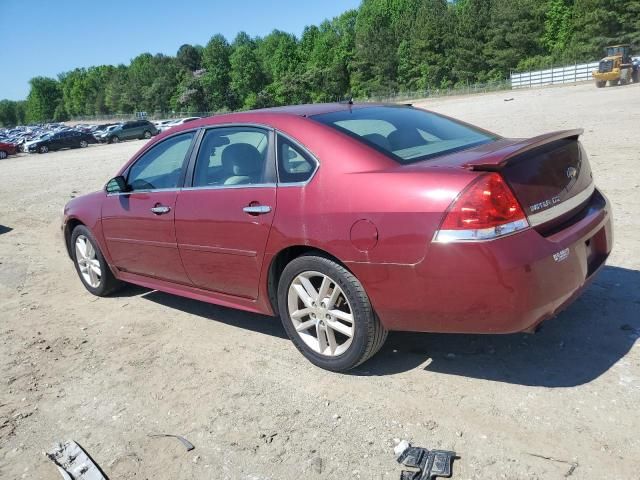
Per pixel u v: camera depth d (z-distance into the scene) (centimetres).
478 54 8050
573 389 318
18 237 925
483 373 346
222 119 427
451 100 5822
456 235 292
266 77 11925
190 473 289
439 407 318
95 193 550
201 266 427
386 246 313
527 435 286
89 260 566
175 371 395
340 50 10238
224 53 11912
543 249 294
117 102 14412
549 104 2733
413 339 401
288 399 344
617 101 2331
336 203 334
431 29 8400
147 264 484
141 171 489
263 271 381
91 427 339
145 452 309
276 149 376
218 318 486
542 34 7606
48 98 17788
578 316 402
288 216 355
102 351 441
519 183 299
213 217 403
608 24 6462
